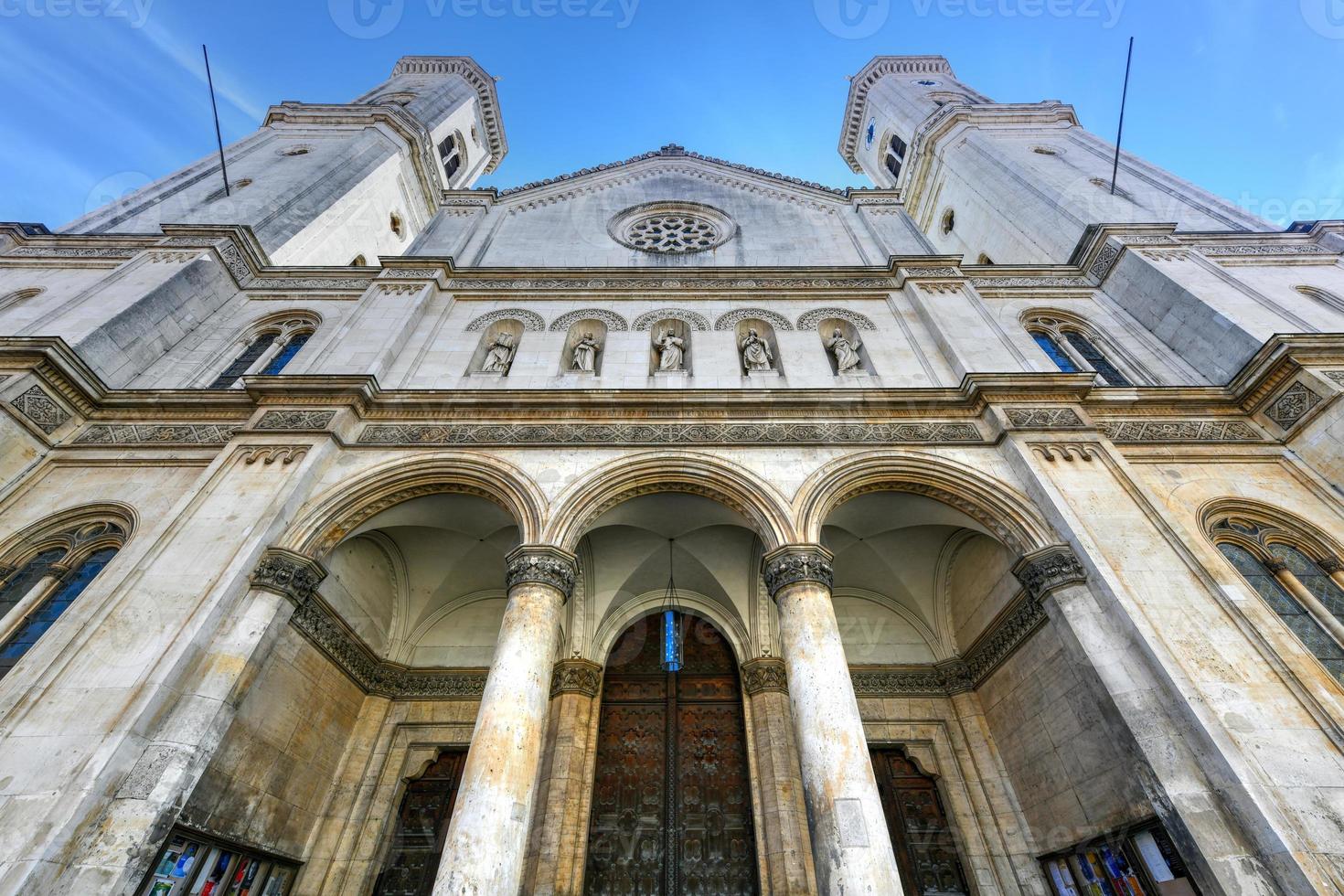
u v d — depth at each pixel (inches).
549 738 480.7
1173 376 563.8
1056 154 927.0
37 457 456.1
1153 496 402.9
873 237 771.4
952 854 441.1
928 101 1229.7
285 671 400.2
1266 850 260.1
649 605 564.1
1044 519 402.3
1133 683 320.8
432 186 1140.5
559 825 433.1
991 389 477.4
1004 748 462.9
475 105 1384.1
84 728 292.0
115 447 470.0
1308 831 260.8
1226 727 292.4
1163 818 286.7
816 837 284.4
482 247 762.8
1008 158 916.0
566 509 407.8
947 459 443.2
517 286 660.7
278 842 390.9
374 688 505.4
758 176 936.3
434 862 435.2
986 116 1056.2
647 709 520.7
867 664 534.9
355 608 482.0
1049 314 657.6
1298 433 463.2
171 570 358.0
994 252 908.0
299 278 697.6
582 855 433.7
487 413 479.8
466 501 462.9
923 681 522.9
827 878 269.7
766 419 476.4
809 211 858.1
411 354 556.4
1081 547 372.8
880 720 503.2
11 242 670.5
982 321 579.8
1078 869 381.7
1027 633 435.2
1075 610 355.9
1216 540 415.5
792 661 343.0
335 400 475.2
